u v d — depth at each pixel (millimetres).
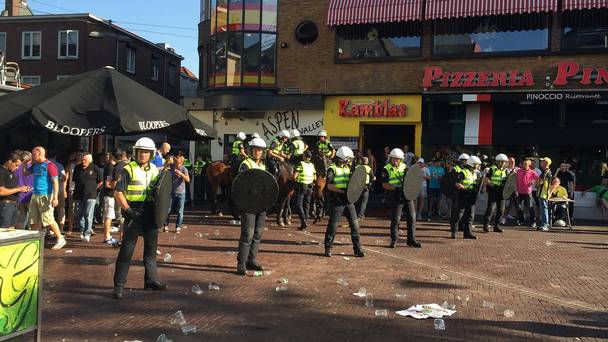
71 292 7105
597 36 17578
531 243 12383
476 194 12812
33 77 35344
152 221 7074
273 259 9695
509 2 17781
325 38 20547
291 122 20969
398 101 19672
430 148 19469
